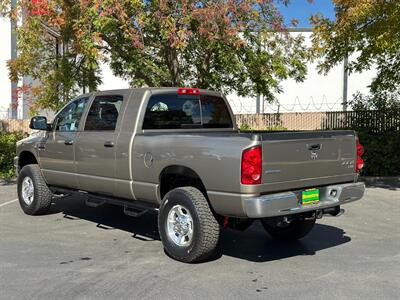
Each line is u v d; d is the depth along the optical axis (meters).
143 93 6.80
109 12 9.59
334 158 6.14
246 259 6.17
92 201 7.65
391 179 13.38
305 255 6.36
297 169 5.70
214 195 5.63
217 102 7.75
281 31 11.52
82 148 7.46
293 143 5.64
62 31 11.38
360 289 5.04
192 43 11.05
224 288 5.07
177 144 6.00
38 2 10.29
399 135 13.89
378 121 15.05
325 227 7.98
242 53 11.75
